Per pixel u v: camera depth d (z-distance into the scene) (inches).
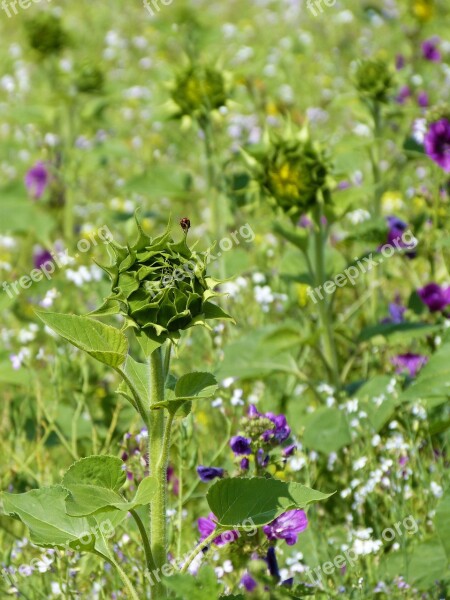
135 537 240.1
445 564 232.5
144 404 191.5
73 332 180.2
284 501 187.6
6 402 303.0
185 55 371.6
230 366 298.5
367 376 323.6
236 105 366.6
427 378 253.9
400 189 406.6
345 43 642.8
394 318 319.3
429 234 328.8
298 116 493.7
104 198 480.1
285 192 282.4
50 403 297.4
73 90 449.7
